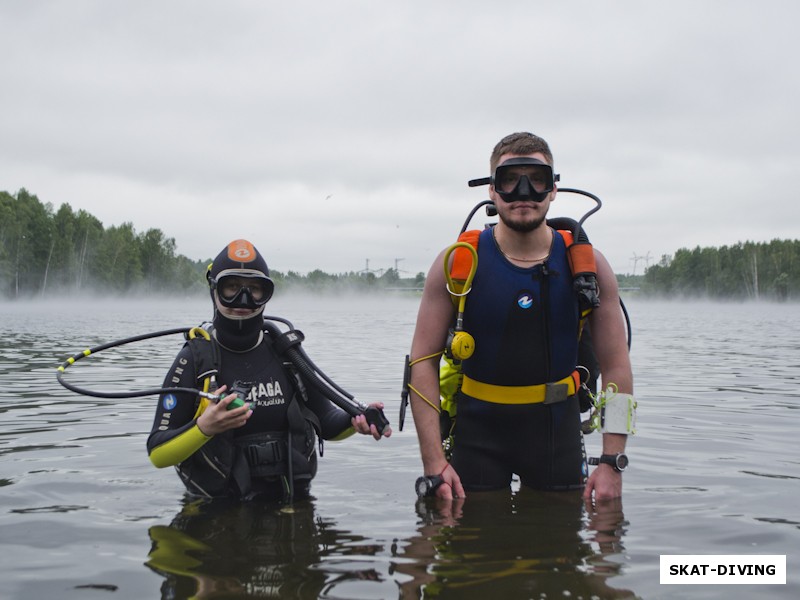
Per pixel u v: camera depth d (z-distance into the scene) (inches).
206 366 135.5
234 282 134.1
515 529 113.3
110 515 122.1
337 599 85.6
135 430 200.7
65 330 807.7
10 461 162.1
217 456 131.7
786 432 201.9
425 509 125.6
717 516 120.4
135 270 3644.2
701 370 389.4
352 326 1016.2
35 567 97.2
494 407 136.6
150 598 86.7
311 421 141.6
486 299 133.3
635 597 86.0
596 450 179.8
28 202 3196.4
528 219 129.8
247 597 86.5
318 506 127.9
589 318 139.6
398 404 254.7
